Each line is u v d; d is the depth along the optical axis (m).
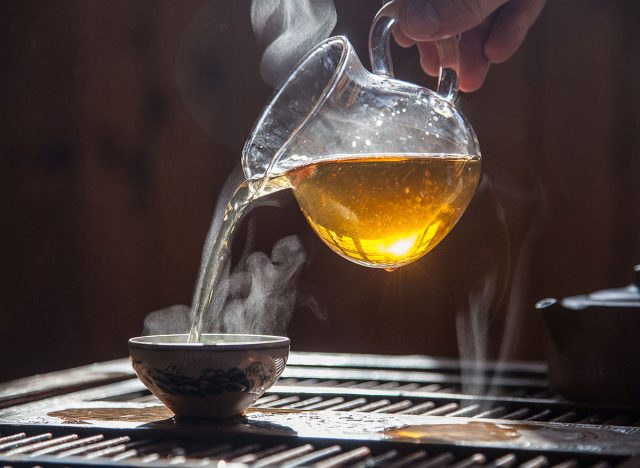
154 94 2.76
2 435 1.08
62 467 0.87
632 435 1.00
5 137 2.82
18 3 2.82
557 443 0.95
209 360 1.07
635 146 2.42
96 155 2.79
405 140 1.04
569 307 1.29
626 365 1.26
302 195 1.09
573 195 2.46
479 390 1.45
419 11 1.16
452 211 1.10
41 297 2.81
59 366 2.80
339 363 1.71
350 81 1.07
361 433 1.01
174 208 2.74
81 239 2.80
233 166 2.69
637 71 2.41
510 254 2.49
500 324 2.48
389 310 2.56
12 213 2.82
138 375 1.12
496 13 1.49
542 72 2.47
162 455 0.95
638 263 2.41
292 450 0.95
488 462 0.93
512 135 2.49
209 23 2.68
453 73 1.18
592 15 2.44
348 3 2.49
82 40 2.79
